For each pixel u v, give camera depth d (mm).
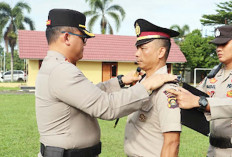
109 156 4922
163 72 2146
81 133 2078
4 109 10289
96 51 22938
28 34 22531
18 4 31250
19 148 5426
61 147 2033
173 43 25078
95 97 1914
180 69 34188
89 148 2146
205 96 2072
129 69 23500
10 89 20094
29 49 21297
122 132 6758
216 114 1928
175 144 1916
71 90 1926
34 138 6164
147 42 2107
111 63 23188
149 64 2164
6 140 5961
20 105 11477
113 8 31188
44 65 2129
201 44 33938
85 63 22641
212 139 2758
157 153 2061
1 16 31047
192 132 6883
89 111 1926
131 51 23719
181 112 1927
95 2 30734
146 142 2109
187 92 1945
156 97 2025
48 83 2010
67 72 1951
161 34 2113
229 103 1940
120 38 24625
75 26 2143
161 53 2133
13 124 7617
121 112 1932
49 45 2197
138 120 2158
